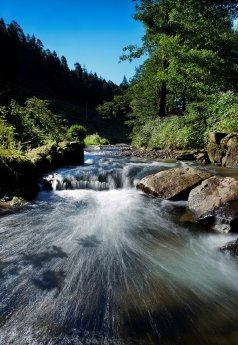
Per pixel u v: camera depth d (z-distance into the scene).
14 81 79.31
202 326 2.55
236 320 2.65
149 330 2.49
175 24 17.95
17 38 89.38
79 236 4.49
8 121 10.90
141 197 6.53
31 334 2.42
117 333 2.45
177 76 15.86
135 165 9.37
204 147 12.66
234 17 13.45
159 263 3.68
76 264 3.61
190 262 3.71
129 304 2.84
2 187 6.33
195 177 6.37
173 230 4.73
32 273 3.37
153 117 22.28
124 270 3.50
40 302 2.84
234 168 8.98
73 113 83.06
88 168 8.81
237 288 3.16
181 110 24.59
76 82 107.69
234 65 15.64
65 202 6.35
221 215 4.68
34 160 8.06
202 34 15.98
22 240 4.28
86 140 30.11
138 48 20.33
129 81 25.12
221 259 3.76
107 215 5.50
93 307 2.78
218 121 12.17
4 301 2.84
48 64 100.31
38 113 13.79
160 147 16.69
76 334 2.43
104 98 113.50
